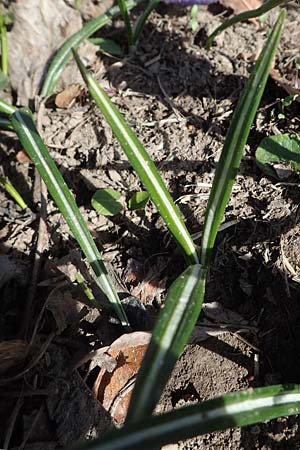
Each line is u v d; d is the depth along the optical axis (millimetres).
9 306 173
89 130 205
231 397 109
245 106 132
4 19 213
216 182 140
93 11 231
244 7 230
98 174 196
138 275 176
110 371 155
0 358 154
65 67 219
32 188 202
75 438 146
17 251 184
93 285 171
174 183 189
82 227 159
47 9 215
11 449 146
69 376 155
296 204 176
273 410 112
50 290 170
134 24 232
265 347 160
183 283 128
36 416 151
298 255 166
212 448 146
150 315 168
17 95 219
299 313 159
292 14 232
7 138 212
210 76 213
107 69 222
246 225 175
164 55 223
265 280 166
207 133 198
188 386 156
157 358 108
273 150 185
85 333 164
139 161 143
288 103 189
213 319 164
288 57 215
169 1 219
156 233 183
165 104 208
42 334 164
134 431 94
